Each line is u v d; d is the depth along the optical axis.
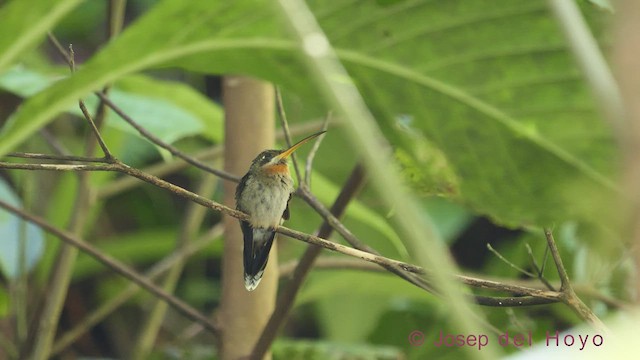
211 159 6.16
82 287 6.44
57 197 6.18
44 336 6.11
